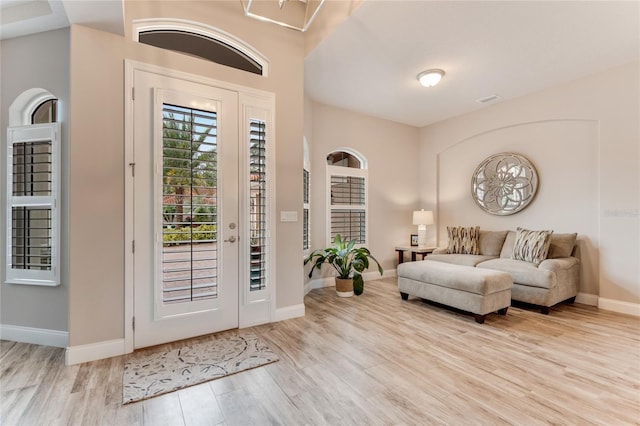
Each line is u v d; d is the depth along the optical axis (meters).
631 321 3.16
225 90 2.88
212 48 3.28
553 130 4.12
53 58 2.66
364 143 5.21
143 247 2.51
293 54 3.31
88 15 2.24
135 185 2.48
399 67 3.56
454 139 5.31
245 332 2.87
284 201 3.25
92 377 2.08
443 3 2.48
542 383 2.02
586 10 2.53
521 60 3.38
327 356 2.39
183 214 2.65
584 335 2.80
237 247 2.95
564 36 2.91
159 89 2.55
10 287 2.68
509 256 4.20
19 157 2.69
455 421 1.65
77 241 2.29
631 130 3.38
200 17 2.79
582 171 3.85
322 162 4.74
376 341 2.68
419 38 2.97
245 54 3.15
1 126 2.73
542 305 3.37
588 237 3.78
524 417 1.68
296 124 3.33
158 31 2.74
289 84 3.28
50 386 1.97
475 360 2.33
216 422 1.65
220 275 2.84
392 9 2.55
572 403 1.81
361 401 1.83
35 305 2.64
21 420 1.65
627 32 2.83
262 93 3.09
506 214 4.59
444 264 3.80
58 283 2.57
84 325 2.30
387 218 5.52
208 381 2.04
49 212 2.66
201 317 2.77
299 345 2.59
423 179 5.84
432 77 3.63
